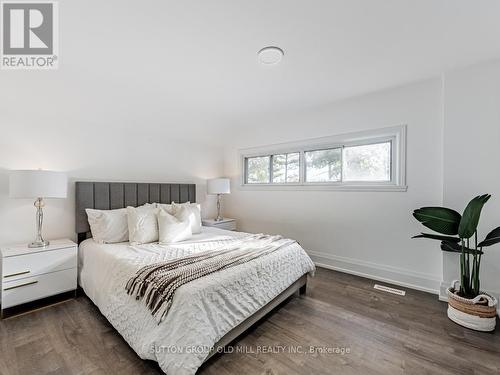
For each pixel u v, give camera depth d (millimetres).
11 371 1404
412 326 1884
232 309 1566
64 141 2611
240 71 2246
